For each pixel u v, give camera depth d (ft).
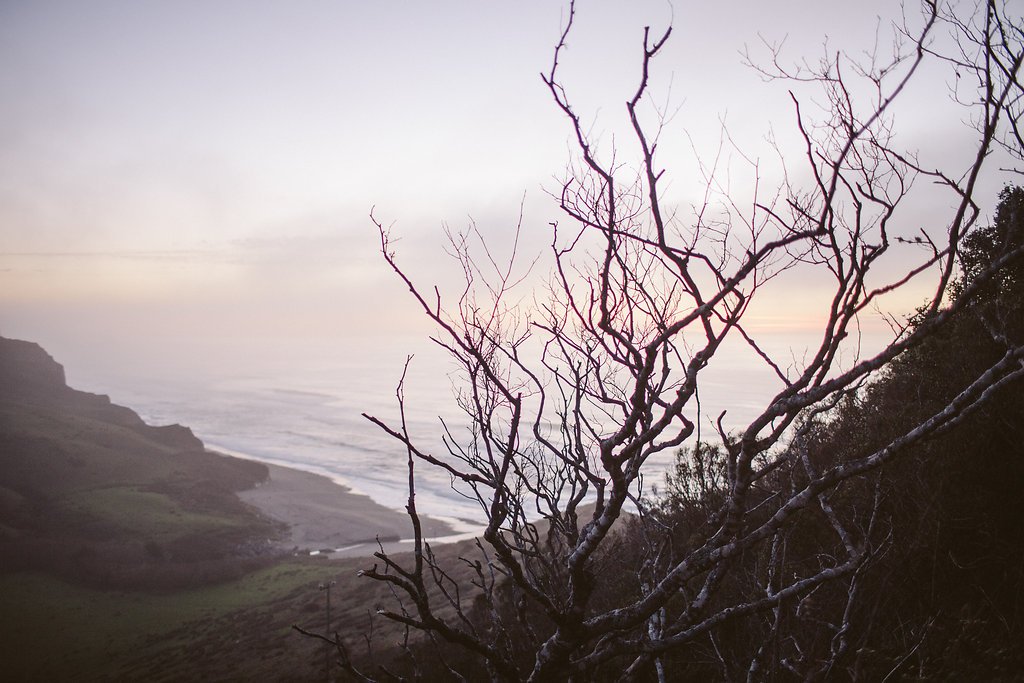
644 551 17.97
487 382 11.94
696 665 21.15
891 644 20.29
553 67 8.54
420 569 10.48
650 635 15.38
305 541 333.01
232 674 147.13
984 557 22.57
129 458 502.79
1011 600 21.89
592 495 117.08
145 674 172.55
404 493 404.36
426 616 10.32
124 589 278.05
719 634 18.48
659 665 15.28
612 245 9.11
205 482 441.68
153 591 274.98
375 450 555.28
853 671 13.98
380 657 84.64
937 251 8.16
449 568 192.03
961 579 22.39
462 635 10.59
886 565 16.74
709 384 634.02
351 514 367.45
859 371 8.09
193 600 262.67
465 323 11.83
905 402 28.58
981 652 19.92
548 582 14.14
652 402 9.92
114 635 229.04
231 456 539.70
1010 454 24.17
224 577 286.87
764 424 9.07
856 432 25.29
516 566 10.58
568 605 10.90
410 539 317.83
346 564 282.36
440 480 426.10
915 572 20.98
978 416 25.25
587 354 11.93
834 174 7.79
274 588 264.31
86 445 510.99
